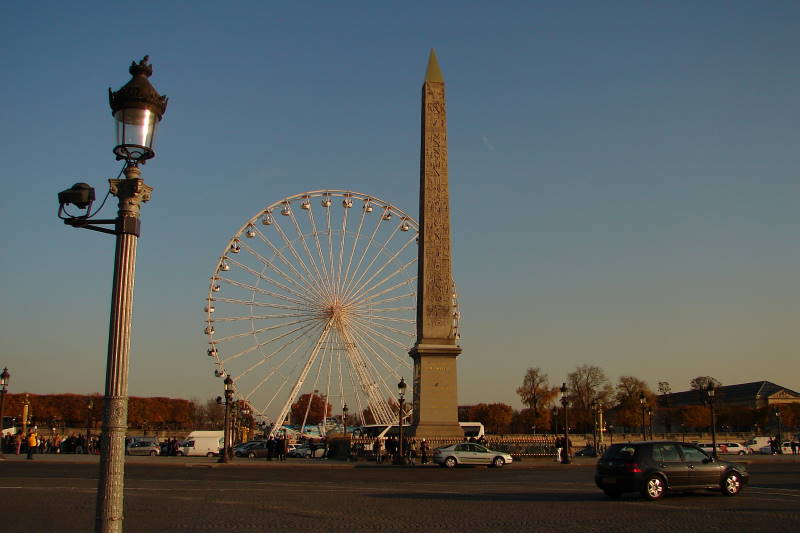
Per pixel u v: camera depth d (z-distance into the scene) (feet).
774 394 549.95
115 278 32.12
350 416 465.47
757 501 78.33
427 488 97.25
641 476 78.95
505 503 77.30
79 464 156.15
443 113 164.35
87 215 32.58
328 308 222.48
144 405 453.99
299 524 60.59
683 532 56.03
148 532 55.93
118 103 32.40
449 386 159.94
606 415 546.67
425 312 160.86
